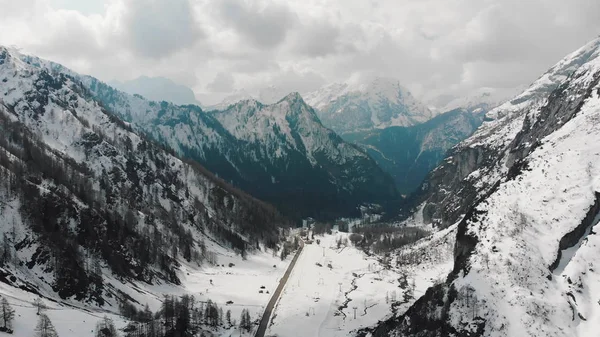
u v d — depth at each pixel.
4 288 168.88
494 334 152.38
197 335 190.12
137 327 177.25
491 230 192.88
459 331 159.25
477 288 165.62
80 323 165.50
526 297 157.50
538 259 172.50
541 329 149.25
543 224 189.12
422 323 174.50
